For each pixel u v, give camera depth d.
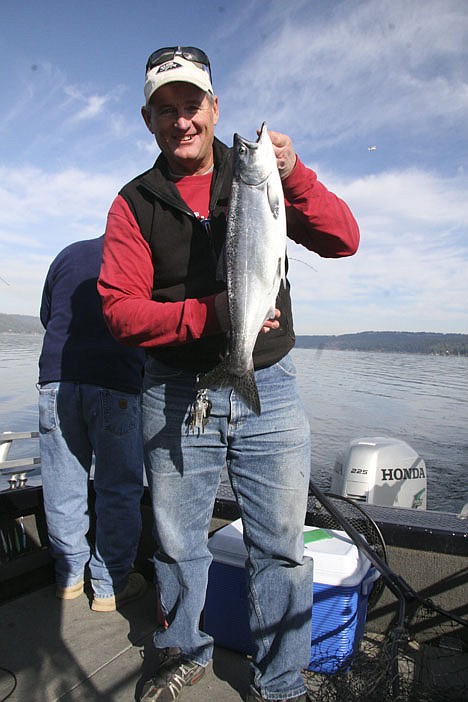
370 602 2.66
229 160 2.06
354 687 2.00
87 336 2.87
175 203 1.97
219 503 2.97
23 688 2.22
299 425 2.06
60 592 2.97
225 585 2.47
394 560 2.61
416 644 2.55
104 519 2.80
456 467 11.66
